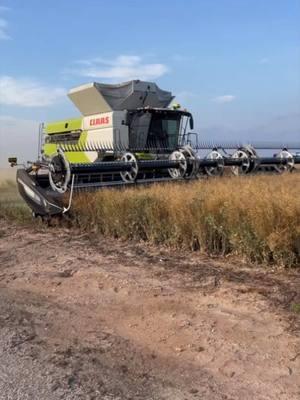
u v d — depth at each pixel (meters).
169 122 16.84
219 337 4.31
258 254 6.48
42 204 10.25
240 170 15.34
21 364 3.99
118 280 6.12
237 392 3.42
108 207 8.91
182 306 5.11
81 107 17.27
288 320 4.51
